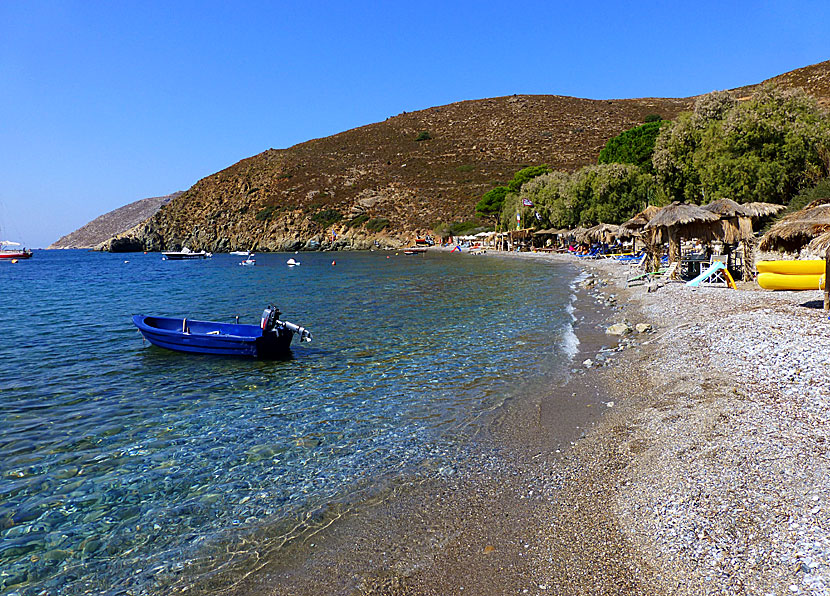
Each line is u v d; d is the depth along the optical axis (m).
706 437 7.52
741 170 32.69
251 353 15.10
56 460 8.35
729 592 4.38
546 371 12.55
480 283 34.66
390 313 22.73
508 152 132.00
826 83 83.62
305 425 9.66
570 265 48.12
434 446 8.47
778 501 5.50
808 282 18.67
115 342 17.81
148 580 5.38
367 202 118.44
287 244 112.25
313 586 5.13
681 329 14.85
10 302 30.03
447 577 5.13
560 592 4.75
